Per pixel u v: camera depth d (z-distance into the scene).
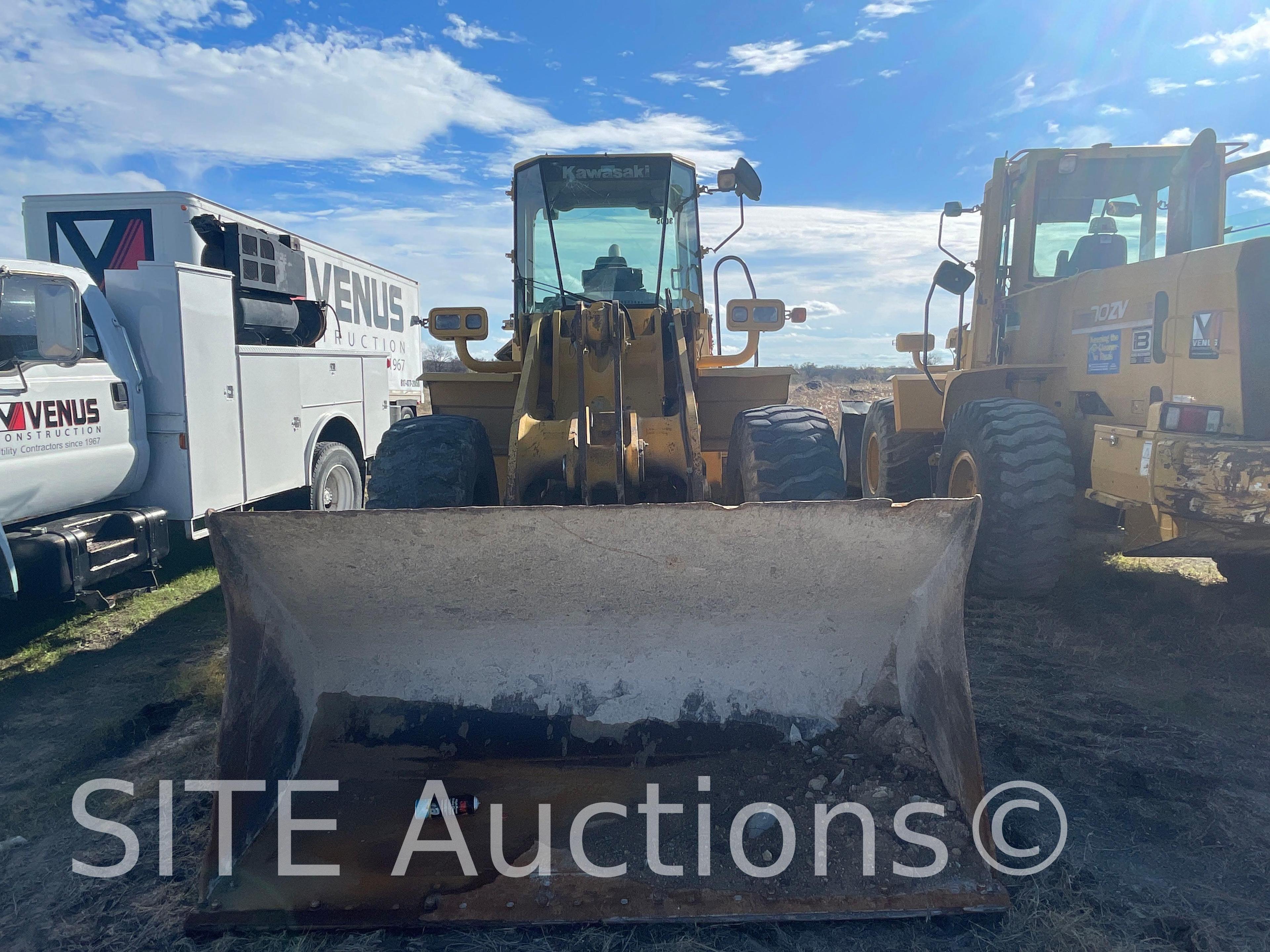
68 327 4.82
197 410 5.65
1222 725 3.56
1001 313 5.92
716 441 4.86
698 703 2.95
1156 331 4.50
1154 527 4.19
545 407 4.68
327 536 2.59
